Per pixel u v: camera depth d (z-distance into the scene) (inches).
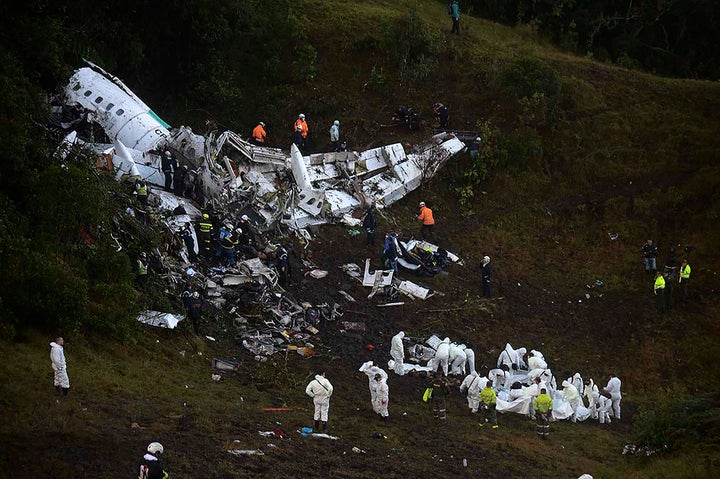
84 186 1505.9
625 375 1819.6
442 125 2415.1
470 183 2305.6
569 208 2279.8
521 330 1894.7
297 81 2485.2
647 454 1384.1
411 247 2031.3
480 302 1921.8
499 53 2664.9
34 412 1084.5
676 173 2348.7
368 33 2613.2
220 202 1899.6
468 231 2190.0
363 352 1656.0
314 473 1093.8
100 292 1438.2
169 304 1551.4
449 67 2591.0
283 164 2091.5
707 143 2394.2
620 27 3078.2
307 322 1694.1
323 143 2357.3
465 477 1182.3
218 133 2308.1
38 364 1211.9
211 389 1359.5
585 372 1806.1
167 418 1171.3
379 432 1321.4
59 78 2020.2
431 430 1379.2
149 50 2396.7
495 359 1766.7
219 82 2357.3
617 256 2169.0
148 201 1803.6
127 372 1314.0
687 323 1962.4
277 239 1931.6
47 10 1998.0
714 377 1824.6
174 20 2372.0
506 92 2486.5
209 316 1612.9
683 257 2143.2
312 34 2600.9
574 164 2374.5
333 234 2034.9
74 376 1224.2
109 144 1936.5
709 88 2591.0
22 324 1307.8
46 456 997.2
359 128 2416.3
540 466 1277.1
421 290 1884.8
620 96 2556.6
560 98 2492.6
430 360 1653.5
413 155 2287.2
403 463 1202.0
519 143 2348.7
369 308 1813.5
